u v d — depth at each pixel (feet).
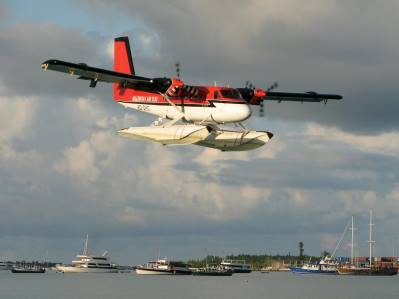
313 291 643.04
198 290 629.10
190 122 219.00
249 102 226.99
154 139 216.54
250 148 219.61
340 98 249.75
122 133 220.43
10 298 509.76
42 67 201.46
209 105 213.87
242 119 212.23
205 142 220.64
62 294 554.05
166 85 217.56
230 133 218.59
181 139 212.02
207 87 215.51
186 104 217.15
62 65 200.23
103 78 214.90
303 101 249.55
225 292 604.08
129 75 214.28
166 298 519.19
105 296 538.88
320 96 246.06
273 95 237.25
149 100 224.53
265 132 217.15
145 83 218.38
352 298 547.08
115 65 245.04
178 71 219.20
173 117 220.43
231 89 214.69
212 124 217.97
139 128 219.41
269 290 650.84
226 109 211.82
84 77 213.87
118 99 231.50
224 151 222.69
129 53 243.40
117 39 245.45
